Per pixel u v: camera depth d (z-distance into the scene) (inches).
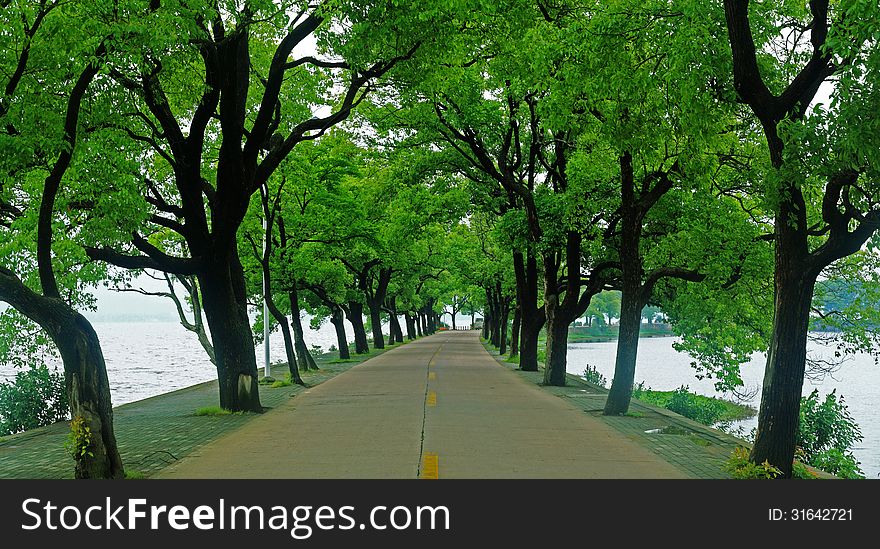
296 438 505.4
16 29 397.4
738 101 440.1
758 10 459.8
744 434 928.9
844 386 1541.6
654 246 857.5
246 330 700.0
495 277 1878.7
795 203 380.8
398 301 2810.0
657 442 494.0
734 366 1043.3
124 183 508.1
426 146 1154.0
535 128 1000.9
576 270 958.4
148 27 403.2
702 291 922.1
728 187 809.5
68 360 370.3
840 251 374.0
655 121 540.4
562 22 658.2
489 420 597.9
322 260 1254.9
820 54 374.9
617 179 805.9
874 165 323.3
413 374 1177.4
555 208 877.2
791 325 388.8
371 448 457.4
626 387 655.1
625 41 480.7
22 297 358.3
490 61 756.0
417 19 574.2
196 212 668.7
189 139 647.8
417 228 1290.6
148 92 530.9
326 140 1162.0
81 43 402.3
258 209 1063.0
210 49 613.9
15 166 414.3
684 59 421.1
